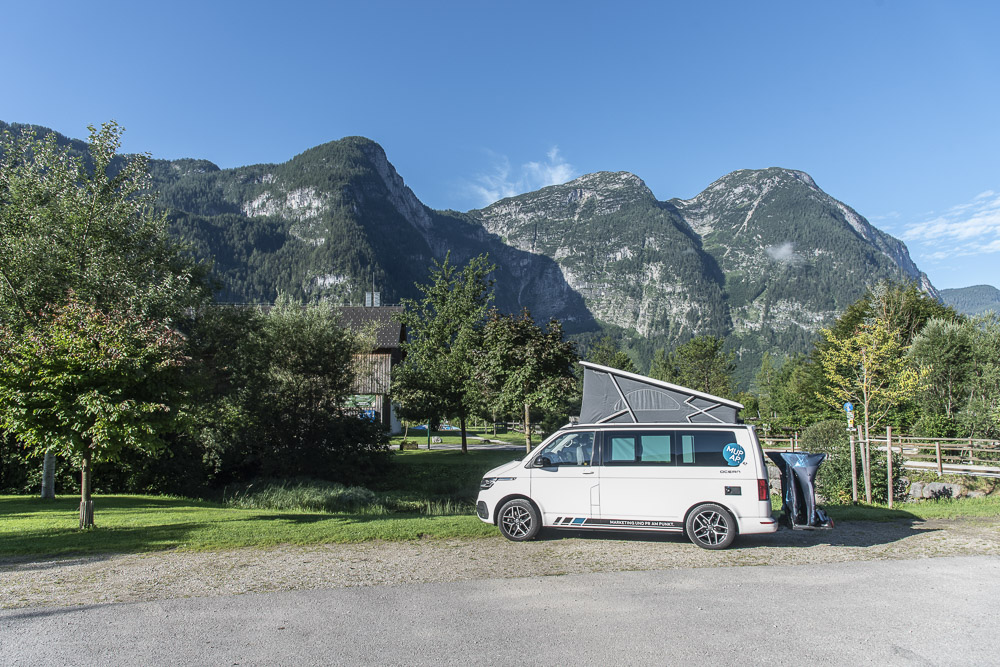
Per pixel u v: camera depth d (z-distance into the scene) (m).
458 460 32.12
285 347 25.78
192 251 21.55
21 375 10.14
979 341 30.92
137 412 10.34
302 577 7.36
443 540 9.55
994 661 4.78
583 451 9.41
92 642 5.20
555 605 6.20
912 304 41.62
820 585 6.92
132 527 11.09
